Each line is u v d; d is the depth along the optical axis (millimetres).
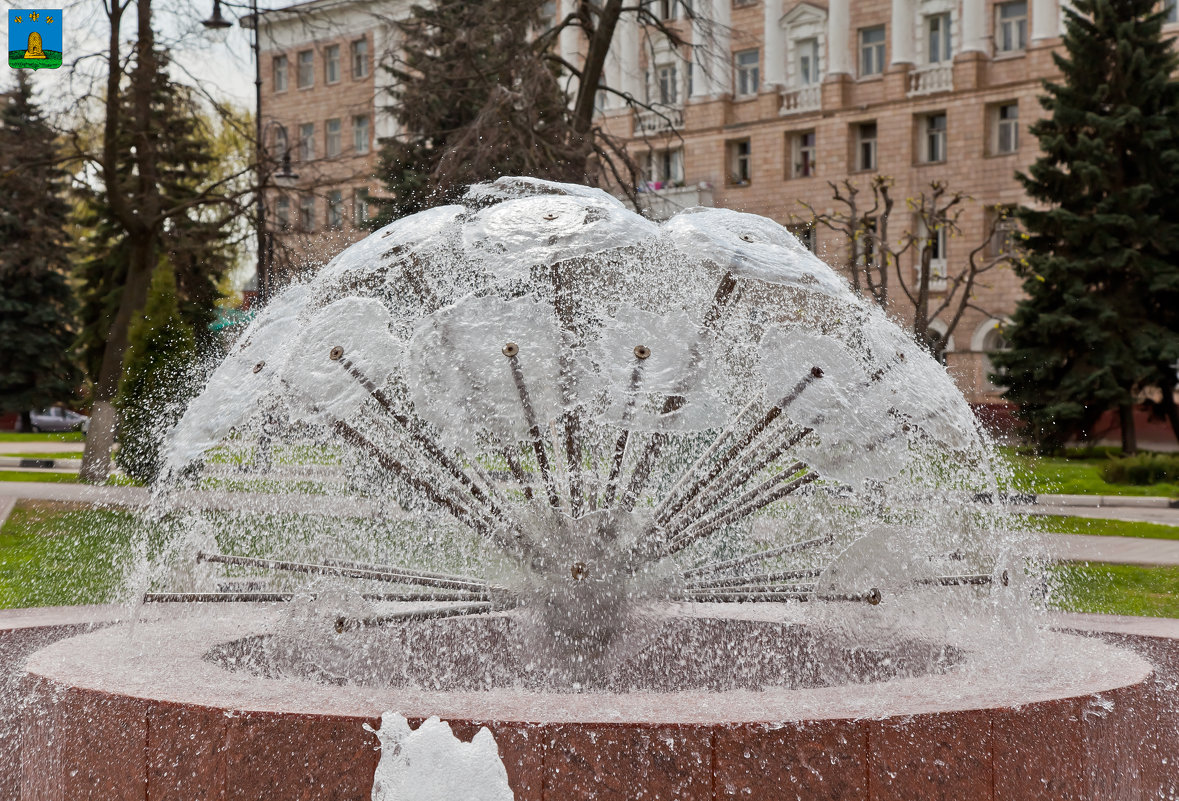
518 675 4121
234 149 26375
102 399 20797
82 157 20281
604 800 2867
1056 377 27547
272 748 2973
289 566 4348
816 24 36312
